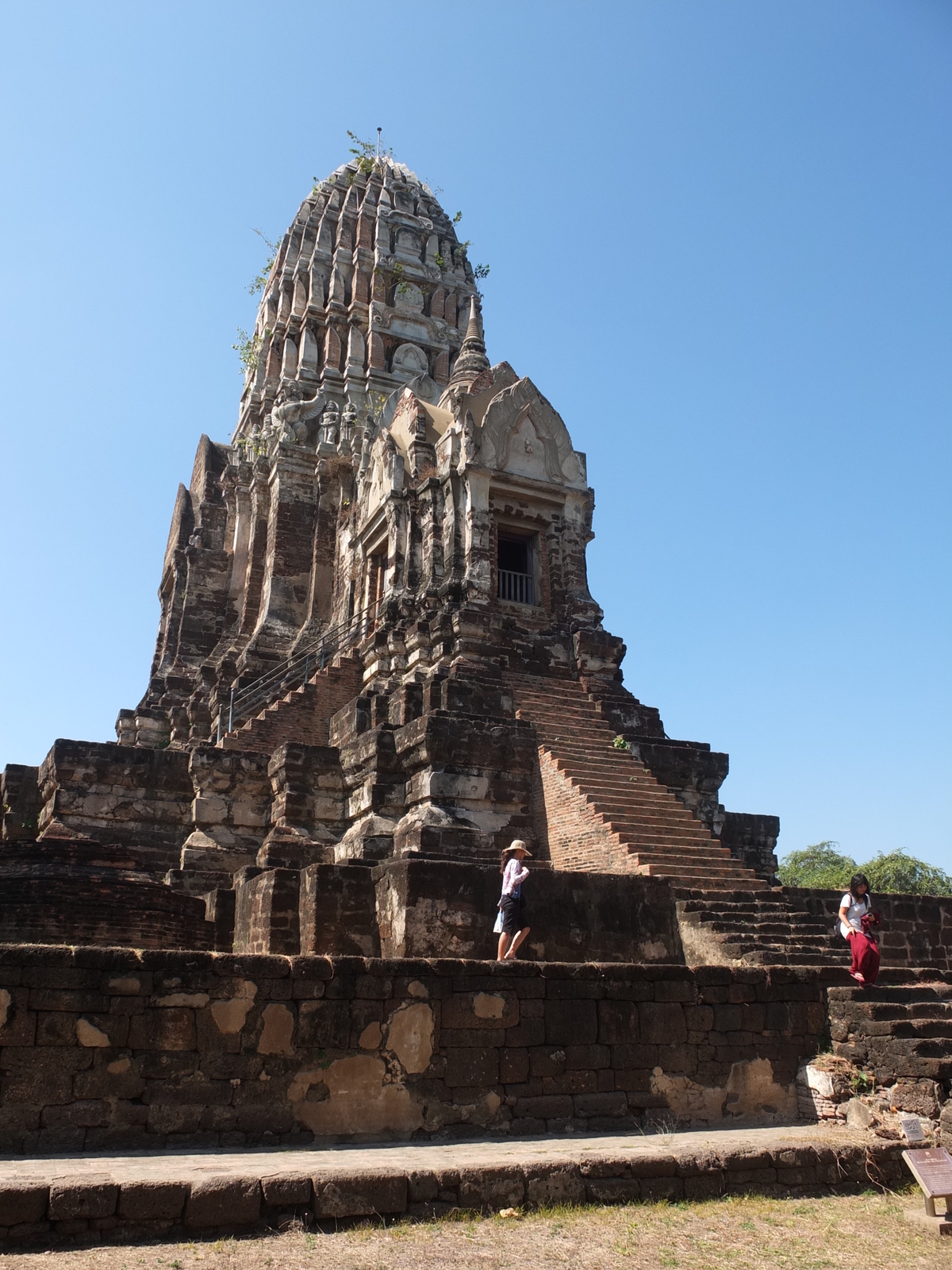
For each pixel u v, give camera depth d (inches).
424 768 725.9
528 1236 276.2
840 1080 431.5
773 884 733.9
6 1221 238.2
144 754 808.3
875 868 1743.4
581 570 951.6
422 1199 284.4
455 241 1627.7
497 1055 369.7
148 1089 311.9
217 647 1269.7
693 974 427.5
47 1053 301.9
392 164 1653.5
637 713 856.9
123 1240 246.4
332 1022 343.0
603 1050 393.4
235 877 652.7
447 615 850.8
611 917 585.3
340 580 1163.3
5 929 539.5
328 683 914.1
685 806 759.1
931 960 762.8
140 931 572.4
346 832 772.6
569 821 710.5
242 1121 321.1
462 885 561.6
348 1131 335.9
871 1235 303.6
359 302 1444.4
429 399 1318.9
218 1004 327.6
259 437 1352.1
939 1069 405.1
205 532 1382.9
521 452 961.5
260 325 1592.0
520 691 829.8
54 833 753.6
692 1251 277.6
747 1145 348.8
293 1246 251.9
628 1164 319.3
